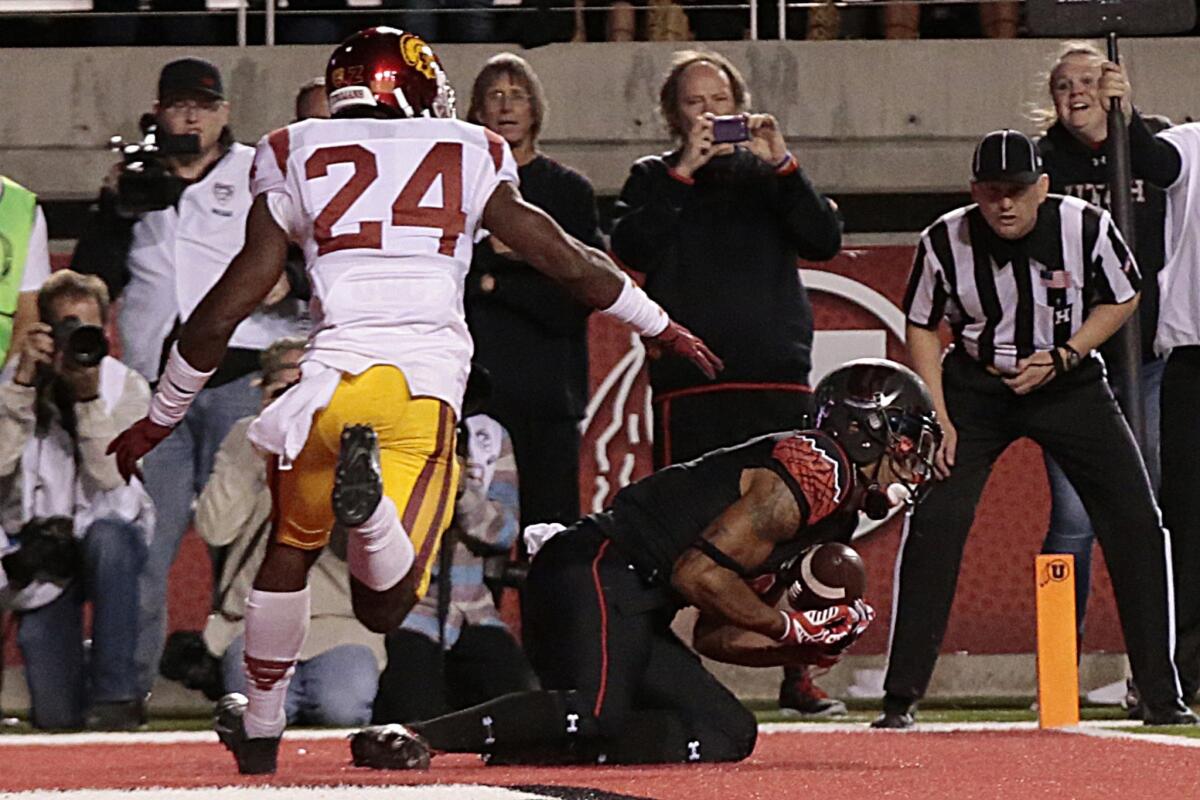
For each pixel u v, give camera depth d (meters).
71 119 29.06
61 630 21.75
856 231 29.20
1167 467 21.59
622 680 13.68
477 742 13.54
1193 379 21.42
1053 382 19.30
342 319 11.80
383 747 13.26
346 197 11.98
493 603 20.06
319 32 30.08
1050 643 18.92
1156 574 19.28
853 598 13.73
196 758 15.55
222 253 22.45
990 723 20.27
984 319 19.34
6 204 21.70
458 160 12.18
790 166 20.12
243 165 22.67
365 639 21.20
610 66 28.95
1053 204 19.11
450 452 11.97
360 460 10.91
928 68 29.16
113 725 21.66
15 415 21.48
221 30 30.34
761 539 13.35
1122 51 29.27
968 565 27.08
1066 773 12.70
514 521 19.89
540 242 12.28
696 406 20.19
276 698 12.59
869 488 13.66
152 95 29.03
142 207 22.45
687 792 10.95
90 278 21.78
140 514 21.88
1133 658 19.45
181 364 12.17
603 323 26.91
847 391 13.64
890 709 19.34
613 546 13.86
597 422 26.84
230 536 21.28
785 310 20.34
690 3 30.19
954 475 19.36
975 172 18.83
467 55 29.08
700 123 19.92
